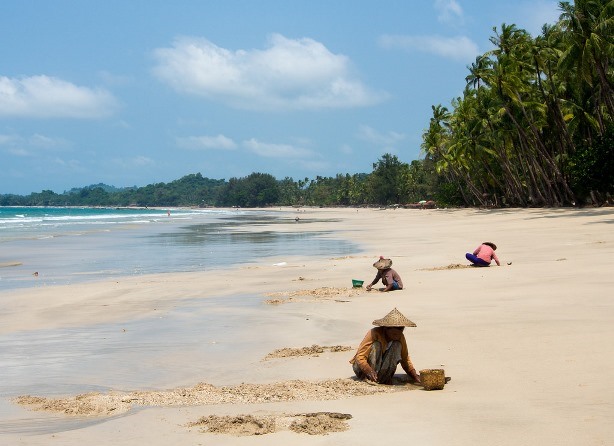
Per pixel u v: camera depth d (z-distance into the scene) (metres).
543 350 8.87
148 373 9.37
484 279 17.62
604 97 54.62
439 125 101.62
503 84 67.50
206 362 9.92
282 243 42.34
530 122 68.06
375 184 189.00
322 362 9.41
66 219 114.88
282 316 13.94
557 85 68.12
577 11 52.34
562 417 5.99
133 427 6.50
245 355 10.32
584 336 9.49
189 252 36.00
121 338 12.24
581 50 53.53
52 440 6.16
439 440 5.57
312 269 24.11
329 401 7.21
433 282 17.84
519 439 5.47
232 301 16.69
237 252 35.34
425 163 144.88
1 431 6.58
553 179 73.38
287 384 8.11
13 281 23.17
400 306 14.09
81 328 13.49
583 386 7.00
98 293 19.02
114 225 82.25
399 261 25.53
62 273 25.80
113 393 8.17
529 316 11.58
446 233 44.59
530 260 22.52
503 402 6.66
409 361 8.05
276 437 5.89
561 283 15.60
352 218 99.75
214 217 127.38
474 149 83.00
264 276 22.44
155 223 90.12
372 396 7.39
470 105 84.44
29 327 13.76
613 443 5.25
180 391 8.05
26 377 9.29
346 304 15.02
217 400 7.50
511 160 89.31
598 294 13.43
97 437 6.20
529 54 65.44
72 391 8.47
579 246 26.45
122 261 30.94
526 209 75.00
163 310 15.65
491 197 99.69
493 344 9.54
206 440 5.92
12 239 50.22
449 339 10.16
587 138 66.88
